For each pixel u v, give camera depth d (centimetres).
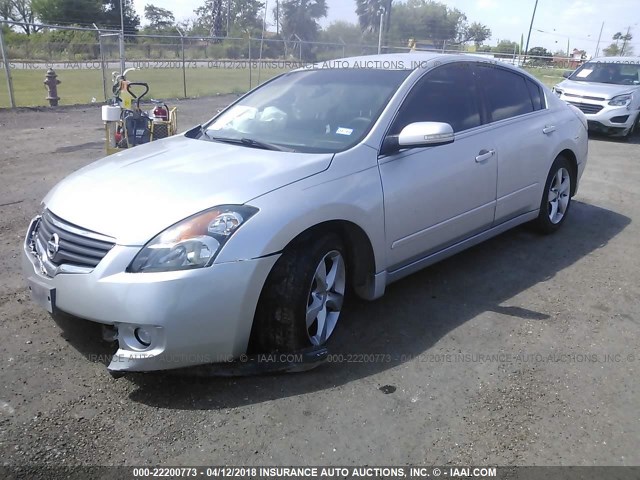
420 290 417
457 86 423
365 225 330
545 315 383
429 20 4838
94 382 298
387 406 284
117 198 297
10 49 2292
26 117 1255
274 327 300
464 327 364
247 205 286
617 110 1135
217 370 299
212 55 2441
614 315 386
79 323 344
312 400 287
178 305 265
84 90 1828
